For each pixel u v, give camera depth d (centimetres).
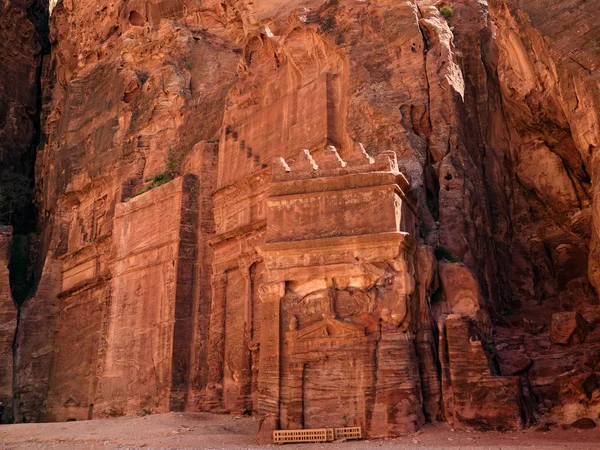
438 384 1689
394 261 1730
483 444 1440
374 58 2469
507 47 2239
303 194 1830
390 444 1499
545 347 1819
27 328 3525
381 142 2288
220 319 2575
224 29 3672
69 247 3684
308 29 2642
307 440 1641
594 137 1766
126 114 3591
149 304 2803
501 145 2511
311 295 1762
